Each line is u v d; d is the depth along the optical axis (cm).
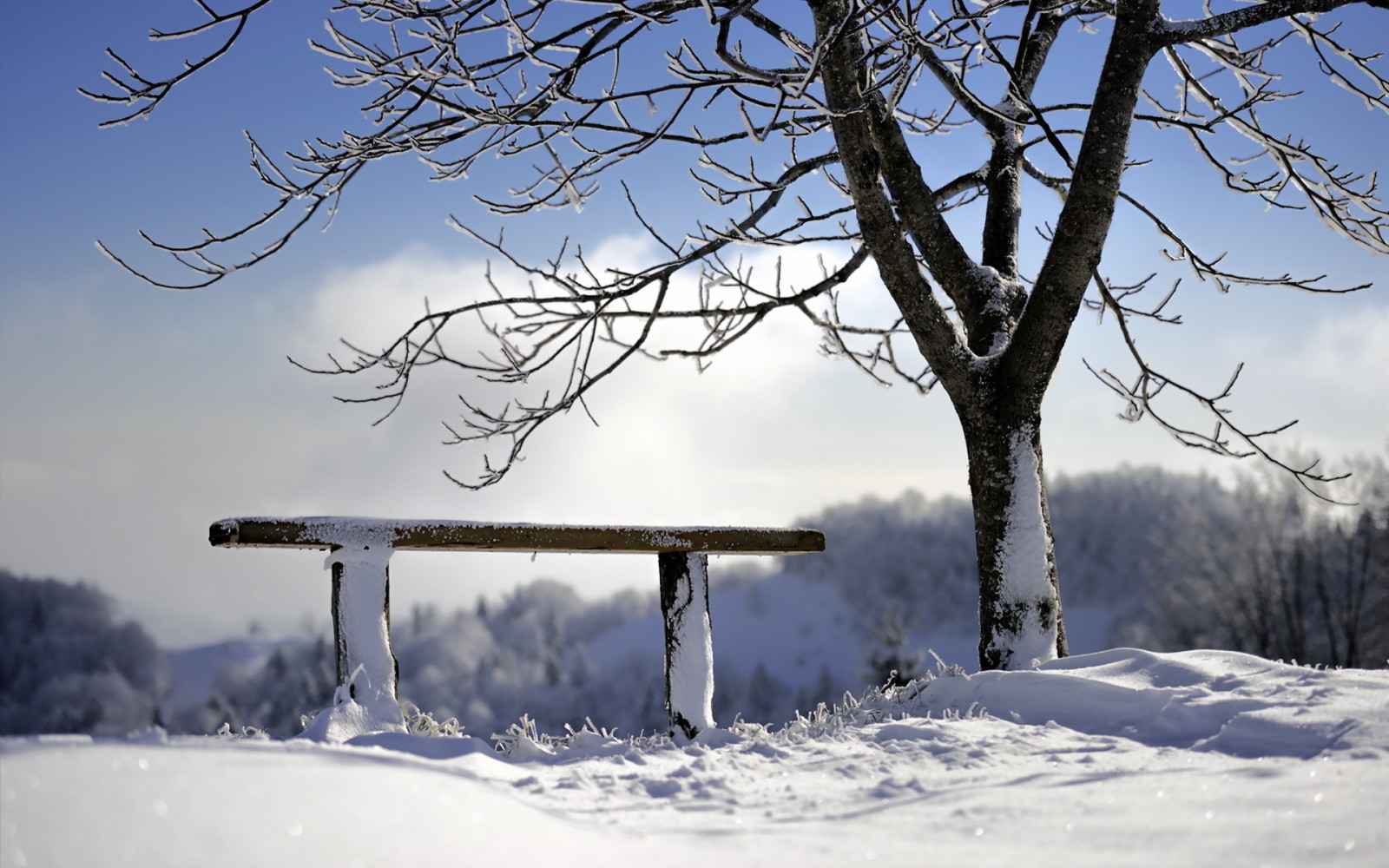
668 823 235
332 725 363
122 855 142
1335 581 3975
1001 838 207
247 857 148
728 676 11975
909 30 622
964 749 347
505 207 732
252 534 379
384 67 685
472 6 650
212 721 10162
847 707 511
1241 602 3956
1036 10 686
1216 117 755
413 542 408
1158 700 415
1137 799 243
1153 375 753
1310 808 223
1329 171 749
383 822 170
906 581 12938
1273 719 353
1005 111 762
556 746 404
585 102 648
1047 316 624
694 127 778
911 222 697
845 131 622
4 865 133
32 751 176
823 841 204
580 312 743
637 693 11431
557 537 444
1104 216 614
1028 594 618
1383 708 353
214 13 585
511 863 167
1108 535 10556
